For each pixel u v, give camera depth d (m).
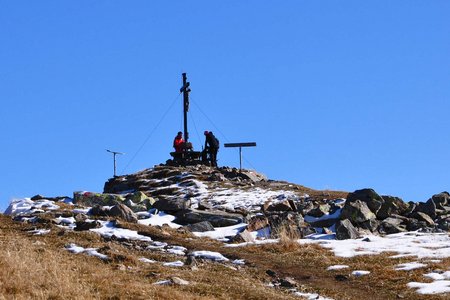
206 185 43.47
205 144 51.28
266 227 31.00
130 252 24.72
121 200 35.69
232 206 36.72
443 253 25.52
